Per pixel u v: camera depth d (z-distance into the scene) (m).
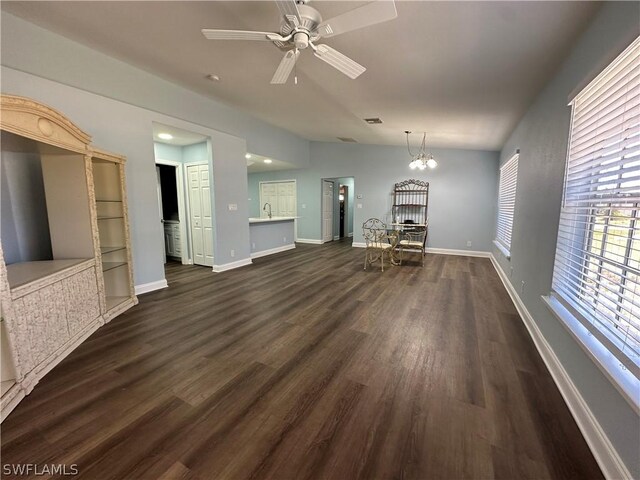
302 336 2.63
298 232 8.66
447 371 2.10
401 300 3.59
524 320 2.96
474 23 1.86
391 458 1.39
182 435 1.51
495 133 4.61
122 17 2.34
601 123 1.65
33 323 1.91
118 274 3.33
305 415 1.66
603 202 1.58
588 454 1.41
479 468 1.34
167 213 5.78
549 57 2.16
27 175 2.70
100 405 1.73
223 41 2.61
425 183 6.89
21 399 1.74
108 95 3.21
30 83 2.61
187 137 4.59
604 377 1.41
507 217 4.65
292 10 1.59
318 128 5.78
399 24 1.94
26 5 2.28
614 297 1.49
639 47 1.31
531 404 1.76
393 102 3.49
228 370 2.10
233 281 4.40
